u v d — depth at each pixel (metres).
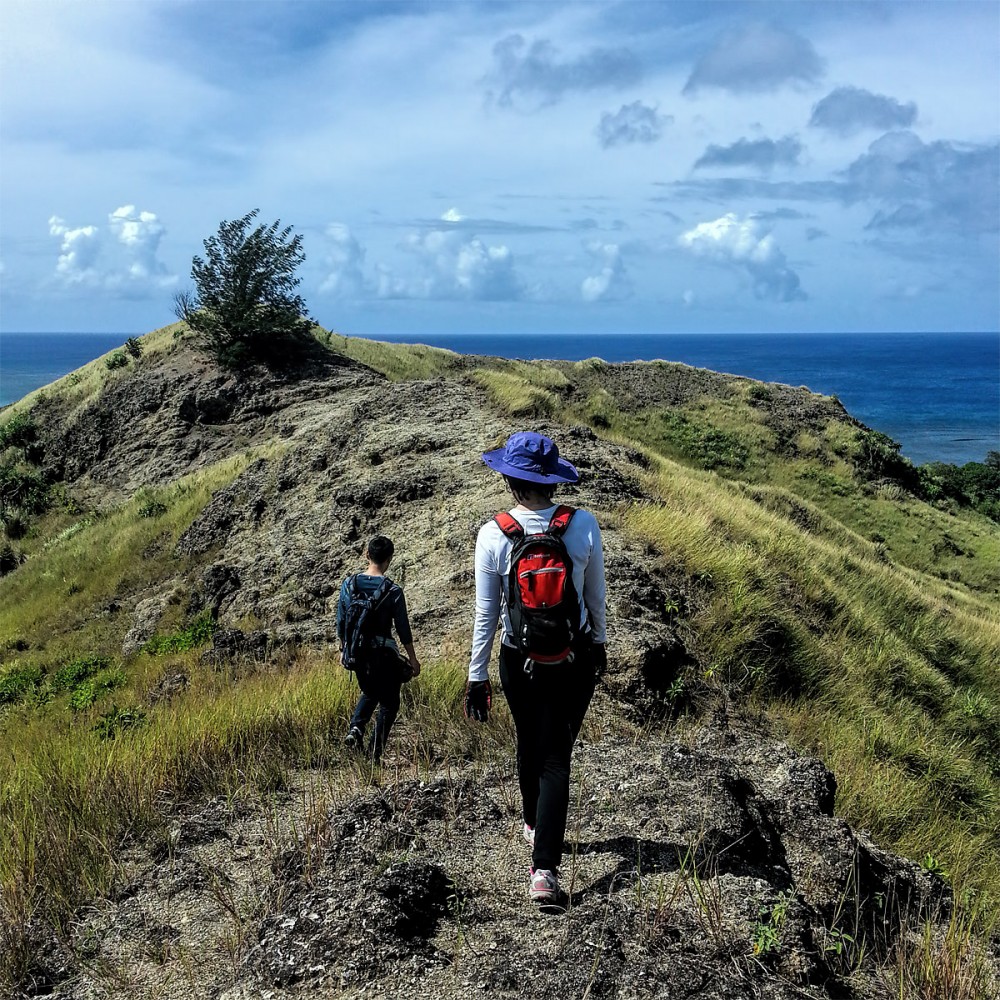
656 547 9.88
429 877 3.25
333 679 7.24
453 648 7.95
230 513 18.31
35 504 28.66
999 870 5.93
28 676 15.80
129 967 3.26
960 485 40.81
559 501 11.09
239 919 3.47
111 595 18.91
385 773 5.14
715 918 3.05
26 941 3.44
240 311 30.39
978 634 13.91
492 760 5.16
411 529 12.24
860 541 22.53
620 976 2.68
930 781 7.41
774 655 8.61
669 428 33.91
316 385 29.41
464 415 16.84
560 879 3.46
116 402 31.61
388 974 2.79
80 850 4.20
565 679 3.27
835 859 3.73
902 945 3.28
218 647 10.77
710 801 3.82
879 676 9.86
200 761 5.27
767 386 39.16
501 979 2.74
